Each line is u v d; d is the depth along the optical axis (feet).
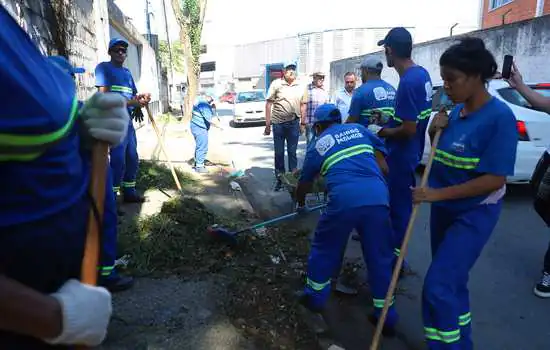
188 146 36.32
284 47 100.37
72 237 3.83
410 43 12.14
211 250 13.70
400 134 12.25
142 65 60.75
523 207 19.35
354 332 10.64
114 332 9.37
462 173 8.43
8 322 3.05
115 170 16.01
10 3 13.32
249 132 52.54
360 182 10.07
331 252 10.43
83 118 4.11
